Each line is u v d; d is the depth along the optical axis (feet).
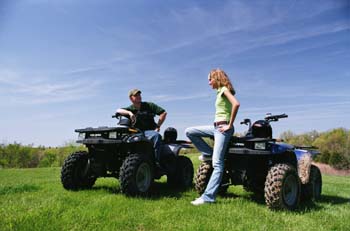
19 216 12.65
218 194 20.47
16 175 38.24
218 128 17.02
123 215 13.39
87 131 18.97
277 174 16.17
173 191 20.74
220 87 17.40
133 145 19.30
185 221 12.98
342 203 19.88
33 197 17.30
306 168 18.76
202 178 18.98
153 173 18.70
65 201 15.84
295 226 13.23
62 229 11.47
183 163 22.52
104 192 19.12
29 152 169.27
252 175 18.21
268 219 14.01
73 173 19.81
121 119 19.84
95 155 19.40
